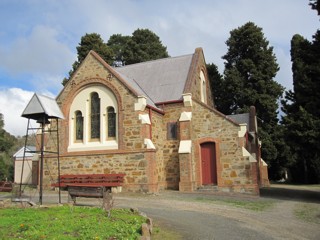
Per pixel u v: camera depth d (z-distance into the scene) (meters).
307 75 19.02
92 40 47.12
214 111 23.42
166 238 9.58
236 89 41.38
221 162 22.69
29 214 11.57
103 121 23.08
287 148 39.75
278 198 19.98
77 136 23.94
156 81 27.72
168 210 14.63
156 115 24.08
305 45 19.41
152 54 53.25
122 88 22.64
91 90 23.77
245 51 43.47
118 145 22.20
